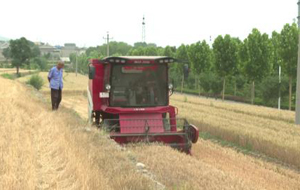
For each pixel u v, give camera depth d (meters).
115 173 6.63
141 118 11.12
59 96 14.51
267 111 22.52
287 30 29.34
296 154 10.34
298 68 17.94
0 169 5.76
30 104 15.09
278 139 11.64
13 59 95.50
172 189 6.21
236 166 9.37
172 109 11.34
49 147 7.53
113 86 11.23
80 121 12.29
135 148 9.48
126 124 10.87
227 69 38.97
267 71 34.31
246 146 12.45
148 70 11.32
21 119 10.80
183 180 6.69
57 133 8.95
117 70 11.18
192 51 48.72
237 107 24.95
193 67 48.66
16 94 20.69
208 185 6.43
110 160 7.37
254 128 14.05
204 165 7.98
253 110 22.94
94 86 12.07
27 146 7.27
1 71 87.62
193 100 32.25
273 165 9.97
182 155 8.77
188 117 16.62
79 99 31.38
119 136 10.53
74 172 5.88
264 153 11.65
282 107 34.09
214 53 39.56
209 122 15.07
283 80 32.03
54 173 5.95
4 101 15.30
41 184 5.48
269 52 34.22
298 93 17.67
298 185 8.08
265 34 34.34
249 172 8.83
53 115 12.31
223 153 10.91
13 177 5.27
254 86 39.31
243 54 35.91
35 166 6.11
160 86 11.41
